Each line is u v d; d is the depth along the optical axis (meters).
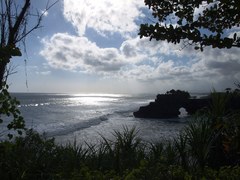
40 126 47.56
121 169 6.30
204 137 7.77
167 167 5.21
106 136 31.53
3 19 5.06
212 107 8.31
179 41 3.54
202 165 7.58
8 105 4.80
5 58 4.66
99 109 109.94
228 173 5.44
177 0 3.77
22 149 5.70
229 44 3.36
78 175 4.75
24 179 4.79
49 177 5.10
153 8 3.93
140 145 9.16
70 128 43.66
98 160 6.63
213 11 3.67
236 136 3.73
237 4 3.33
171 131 33.03
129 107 125.38
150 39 3.63
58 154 6.41
